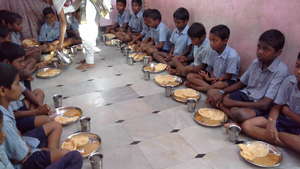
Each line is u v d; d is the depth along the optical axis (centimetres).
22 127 209
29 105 245
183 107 268
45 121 212
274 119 212
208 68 310
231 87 262
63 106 278
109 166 194
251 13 267
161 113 259
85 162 195
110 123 246
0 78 162
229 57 275
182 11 342
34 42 447
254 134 214
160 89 307
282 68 222
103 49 450
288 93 212
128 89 310
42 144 193
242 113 222
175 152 206
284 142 198
